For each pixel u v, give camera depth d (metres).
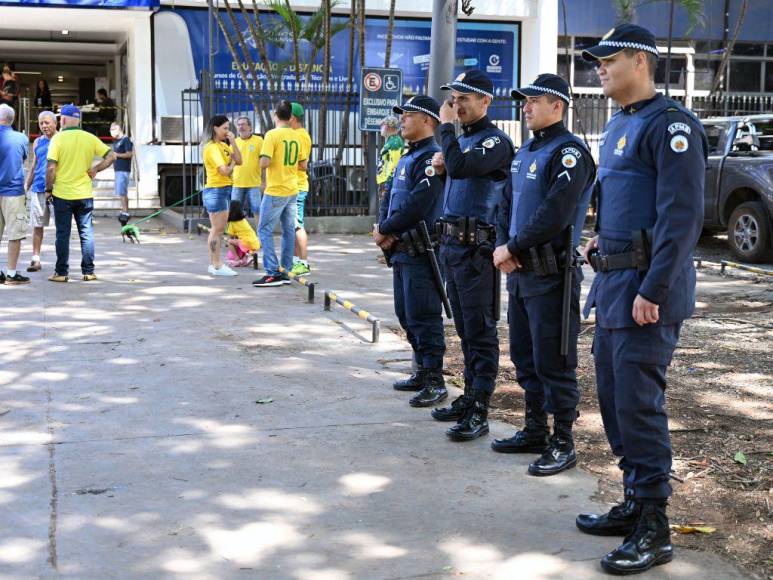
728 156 13.20
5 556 3.86
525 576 3.71
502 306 9.36
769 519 4.25
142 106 20.28
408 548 3.96
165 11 20.16
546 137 4.70
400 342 7.84
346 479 4.75
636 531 3.82
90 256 10.72
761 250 12.60
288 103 10.29
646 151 3.78
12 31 22.72
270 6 17.98
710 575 3.72
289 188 10.33
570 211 4.54
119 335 7.93
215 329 8.21
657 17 22.66
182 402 6.05
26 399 6.10
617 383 3.88
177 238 15.22
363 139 17.23
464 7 17.36
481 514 4.32
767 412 5.95
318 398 6.18
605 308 3.91
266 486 4.64
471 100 5.19
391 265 6.18
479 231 5.23
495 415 5.85
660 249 3.68
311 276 11.36
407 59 21.50
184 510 4.34
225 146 11.34
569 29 22.59
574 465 4.92
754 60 23.56
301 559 3.86
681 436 5.46
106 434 5.42
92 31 22.56
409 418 5.79
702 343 7.96
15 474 4.77
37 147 11.29
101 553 3.90
